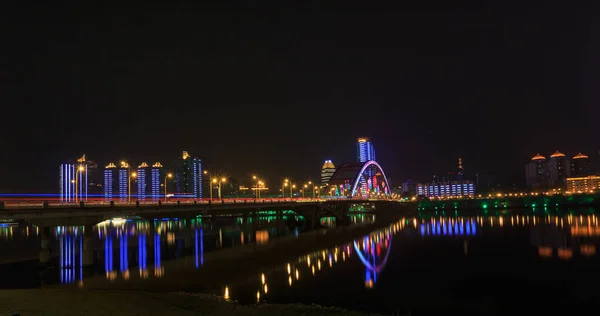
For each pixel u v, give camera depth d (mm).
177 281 52469
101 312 32719
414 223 162750
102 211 63688
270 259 70875
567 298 47188
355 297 46531
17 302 35656
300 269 61938
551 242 91375
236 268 61594
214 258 71125
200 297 43531
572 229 118125
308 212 142750
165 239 106250
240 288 49500
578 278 56188
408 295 47750
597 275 57844
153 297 40438
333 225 163250
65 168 186125
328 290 49375
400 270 62000
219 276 55875
